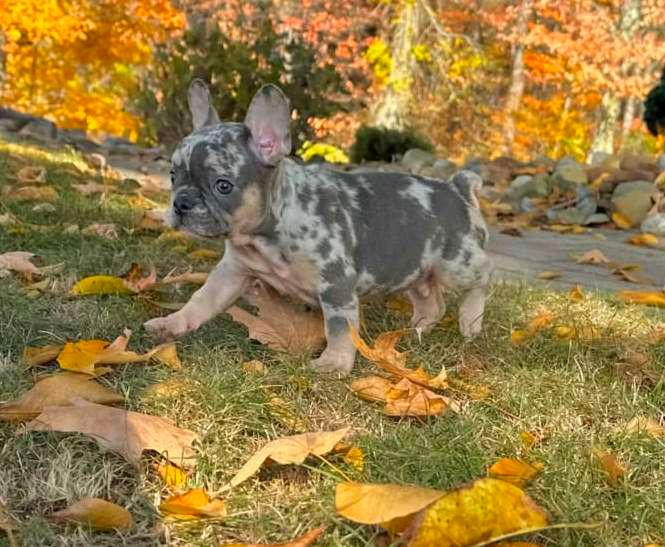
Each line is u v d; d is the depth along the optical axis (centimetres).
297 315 92
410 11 586
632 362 89
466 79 659
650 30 595
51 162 183
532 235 183
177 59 312
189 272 110
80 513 56
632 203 194
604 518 61
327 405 77
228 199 82
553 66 607
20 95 482
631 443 73
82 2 423
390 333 84
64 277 105
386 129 336
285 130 82
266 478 65
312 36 579
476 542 53
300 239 86
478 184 100
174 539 57
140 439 64
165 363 80
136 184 179
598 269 149
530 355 91
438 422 74
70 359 76
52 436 66
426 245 94
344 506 55
